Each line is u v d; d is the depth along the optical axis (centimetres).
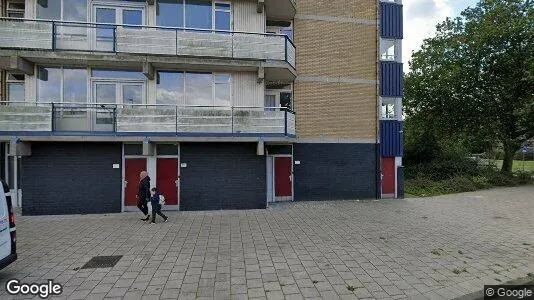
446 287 521
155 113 1121
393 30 1539
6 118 1044
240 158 1211
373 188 1497
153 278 552
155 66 1181
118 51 1111
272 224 955
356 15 1491
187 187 1188
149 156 1189
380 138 1512
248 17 1265
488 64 2223
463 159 2212
